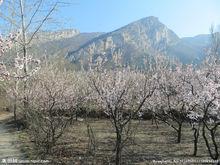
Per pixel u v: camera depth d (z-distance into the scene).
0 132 25.88
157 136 20.42
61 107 18.70
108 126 26.42
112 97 14.14
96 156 15.12
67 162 14.16
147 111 26.19
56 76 21.98
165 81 21.02
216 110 14.52
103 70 18.89
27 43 20.98
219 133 20.98
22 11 22.84
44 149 15.30
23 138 21.06
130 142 17.34
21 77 9.91
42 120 16.08
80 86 23.22
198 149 16.55
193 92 15.60
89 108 26.81
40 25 23.72
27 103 19.17
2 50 8.95
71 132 22.25
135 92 20.00
